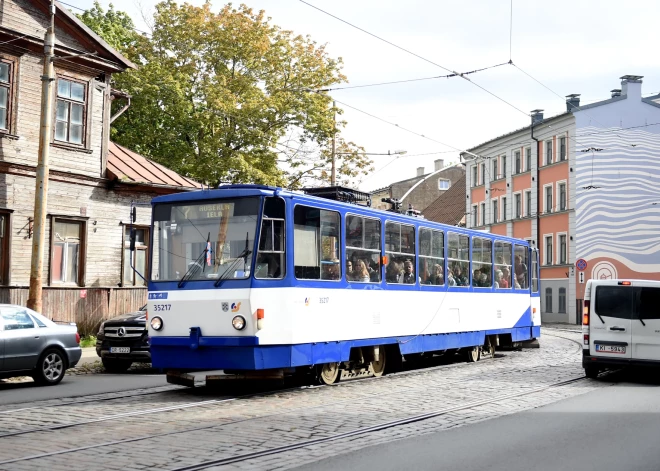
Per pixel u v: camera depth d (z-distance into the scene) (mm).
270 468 7805
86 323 25406
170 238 13852
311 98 37656
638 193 50000
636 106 50906
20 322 15234
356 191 16812
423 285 18234
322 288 14375
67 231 25219
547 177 54469
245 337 12961
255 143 36938
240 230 13305
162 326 13672
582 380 16719
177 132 37406
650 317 16406
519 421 10961
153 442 9117
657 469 7977
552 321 53250
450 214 71562
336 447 8922
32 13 24391
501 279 22969
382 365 16891
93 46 25859
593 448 9055
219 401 12688
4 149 23188
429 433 9914
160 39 38031
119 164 27547
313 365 14531
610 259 50062
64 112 25219
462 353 21125
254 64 38125
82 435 9562
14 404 12531
